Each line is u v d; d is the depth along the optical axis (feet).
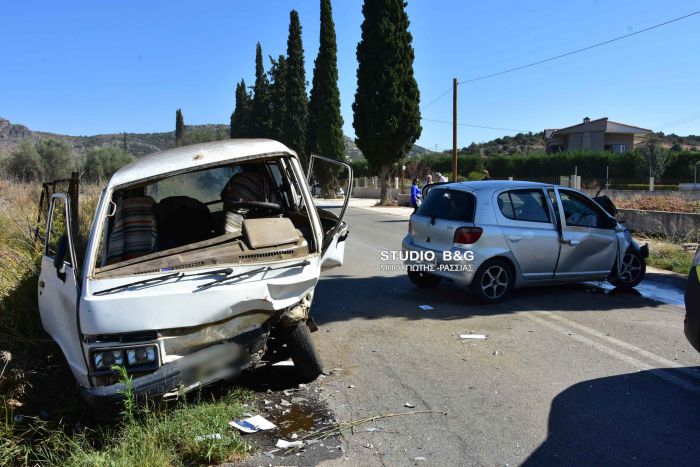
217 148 16.17
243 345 14.03
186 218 17.37
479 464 11.79
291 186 19.27
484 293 24.93
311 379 16.43
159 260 13.83
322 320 23.15
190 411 13.62
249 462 11.96
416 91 106.32
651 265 36.42
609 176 138.72
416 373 17.01
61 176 77.00
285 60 175.22
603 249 26.86
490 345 19.56
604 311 24.14
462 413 14.23
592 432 13.12
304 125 166.30
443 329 21.54
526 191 25.79
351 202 125.90
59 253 14.62
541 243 25.34
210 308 13.37
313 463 11.89
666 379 16.35
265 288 14.03
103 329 12.52
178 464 11.82
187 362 13.15
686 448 12.35
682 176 133.08
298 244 15.37
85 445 12.76
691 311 14.94
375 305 25.46
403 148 107.65
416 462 11.89
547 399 15.01
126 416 12.64
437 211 26.04
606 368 17.25
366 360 18.22
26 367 16.66
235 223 16.62
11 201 41.45
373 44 103.19
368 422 13.79
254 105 192.54
